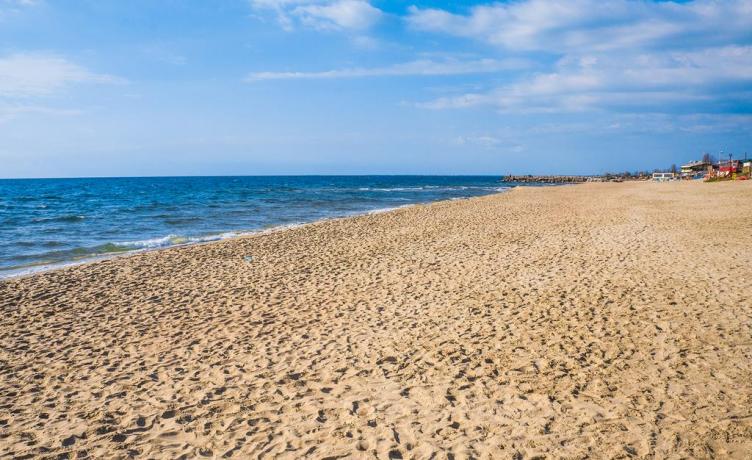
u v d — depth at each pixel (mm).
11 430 4305
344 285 9273
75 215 27141
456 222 19453
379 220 21047
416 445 3902
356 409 4527
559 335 6152
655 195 32594
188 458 3842
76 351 6211
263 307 7969
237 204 37031
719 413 4148
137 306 8219
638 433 3914
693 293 7738
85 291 9289
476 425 4160
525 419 4219
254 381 5203
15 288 9547
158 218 25672
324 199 44219
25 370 5637
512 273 9672
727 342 5703
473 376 5117
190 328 7012
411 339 6254
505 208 26016
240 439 4090
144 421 4438
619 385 4750
